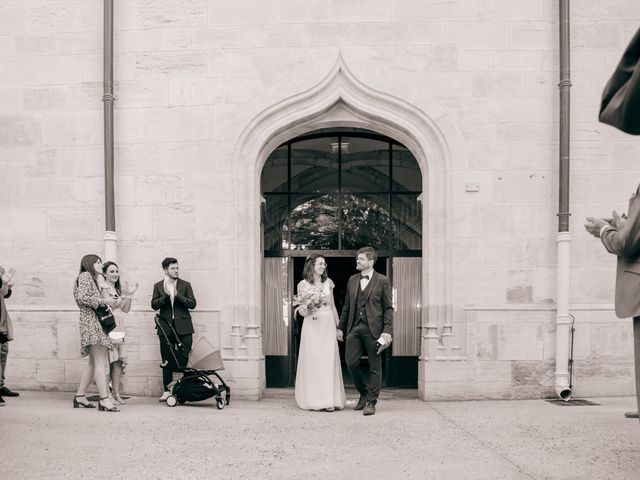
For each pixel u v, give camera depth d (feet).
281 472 14.87
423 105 26.78
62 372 27.02
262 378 27.02
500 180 26.61
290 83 26.99
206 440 18.03
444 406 24.29
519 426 19.86
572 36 26.71
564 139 25.85
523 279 26.40
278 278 31.45
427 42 26.81
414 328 30.89
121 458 16.02
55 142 27.61
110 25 26.94
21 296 27.48
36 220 27.55
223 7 27.20
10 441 17.61
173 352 23.84
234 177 27.02
